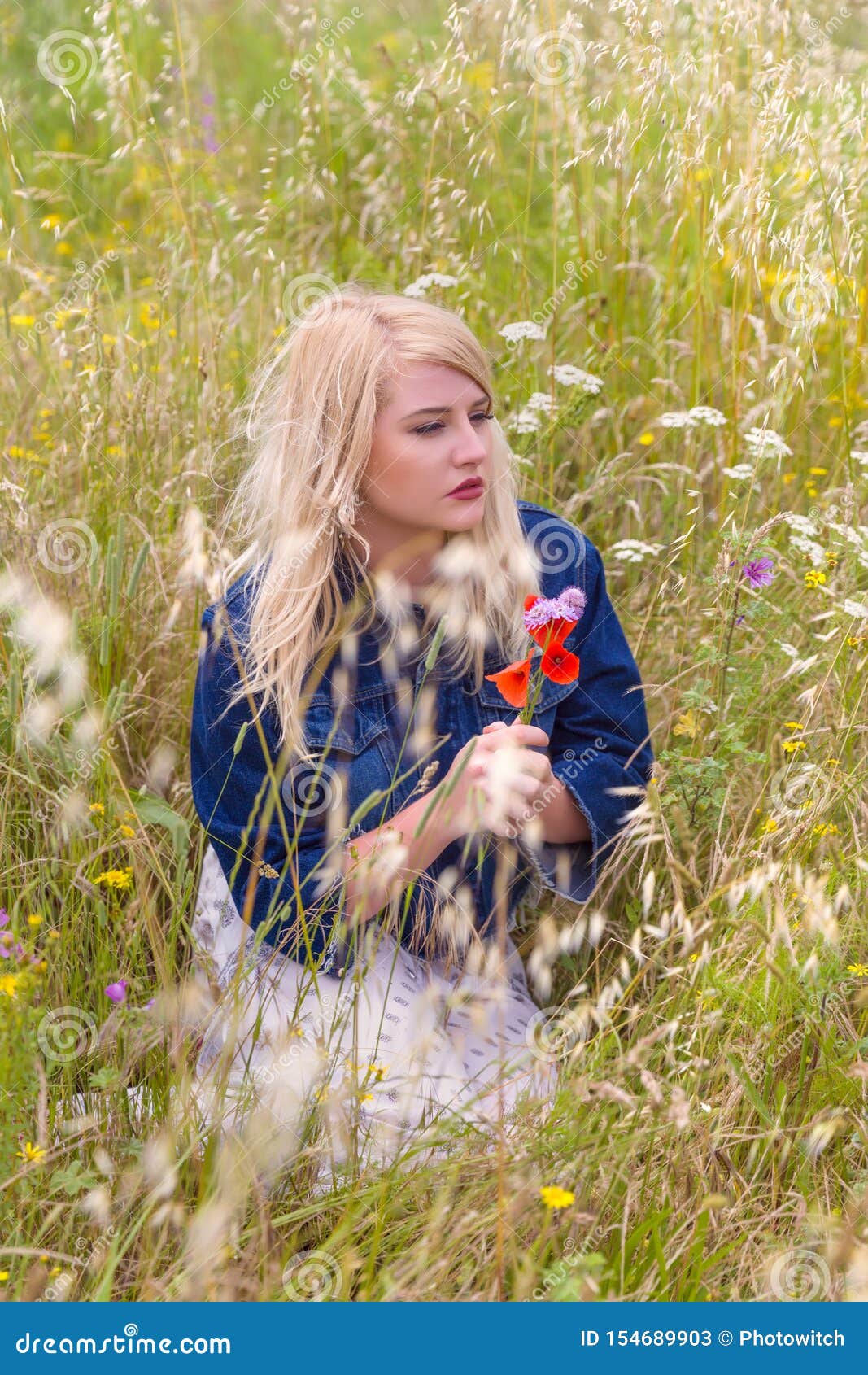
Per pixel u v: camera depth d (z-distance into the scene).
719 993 2.01
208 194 4.28
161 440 3.25
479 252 3.66
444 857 2.25
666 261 3.65
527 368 3.52
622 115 3.09
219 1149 1.85
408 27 5.14
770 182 3.15
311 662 2.18
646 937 2.32
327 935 2.10
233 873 2.18
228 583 2.36
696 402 3.30
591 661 2.36
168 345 3.60
